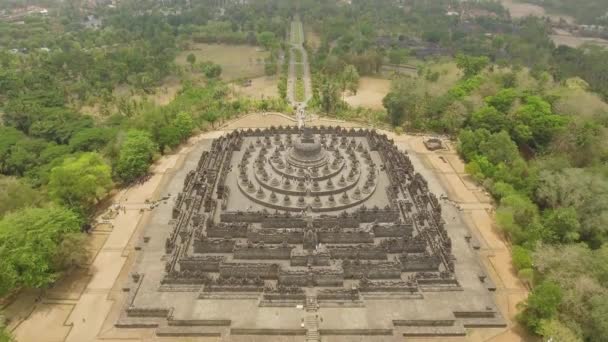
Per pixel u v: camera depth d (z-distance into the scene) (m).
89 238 90.81
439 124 146.88
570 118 129.50
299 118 162.00
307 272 78.62
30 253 74.44
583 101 141.75
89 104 178.75
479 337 72.12
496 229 99.06
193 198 101.25
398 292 78.31
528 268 82.81
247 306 75.44
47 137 142.75
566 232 90.06
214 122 155.75
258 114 165.50
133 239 93.62
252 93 196.38
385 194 104.94
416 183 106.50
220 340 70.00
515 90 151.38
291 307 75.38
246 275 81.44
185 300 76.31
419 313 74.56
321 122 159.38
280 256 84.50
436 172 123.75
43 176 110.75
